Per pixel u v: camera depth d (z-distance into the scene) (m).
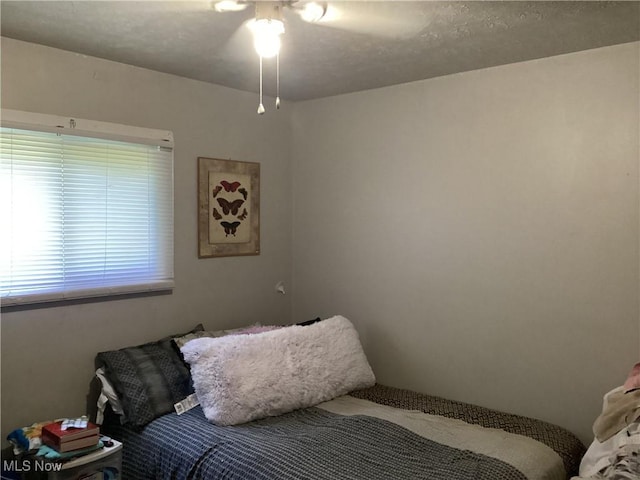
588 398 2.59
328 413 2.70
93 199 2.73
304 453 2.20
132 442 2.55
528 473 2.11
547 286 2.70
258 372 2.65
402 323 3.24
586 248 2.58
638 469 1.71
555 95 2.64
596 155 2.53
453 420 2.64
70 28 2.31
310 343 2.94
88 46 2.55
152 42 2.48
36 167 2.54
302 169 3.70
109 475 2.42
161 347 2.88
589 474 2.01
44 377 2.61
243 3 2.01
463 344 2.99
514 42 2.44
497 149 2.83
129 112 2.87
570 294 2.63
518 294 2.79
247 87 3.33
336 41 2.42
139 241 2.93
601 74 2.51
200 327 3.15
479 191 2.90
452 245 3.02
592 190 2.55
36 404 2.58
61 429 2.34
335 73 2.97
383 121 3.28
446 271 3.04
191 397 2.71
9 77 2.45
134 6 2.06
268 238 3.61
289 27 2.24
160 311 3.05
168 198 3.04
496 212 2.85
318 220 3.63
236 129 3.39
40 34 2.39
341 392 2.94
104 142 2.76
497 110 2.82
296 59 2.71
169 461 2.36
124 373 2.65
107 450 2.38
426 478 2.01
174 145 3.07
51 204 2.59
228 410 2.50
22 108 2.50
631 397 2.08
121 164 2.84
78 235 2.69
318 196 3.62
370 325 3.39
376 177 3.33
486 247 2.89
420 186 3.13
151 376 2.69
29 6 2.07
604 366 2.54
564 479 2.26
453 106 2.98
